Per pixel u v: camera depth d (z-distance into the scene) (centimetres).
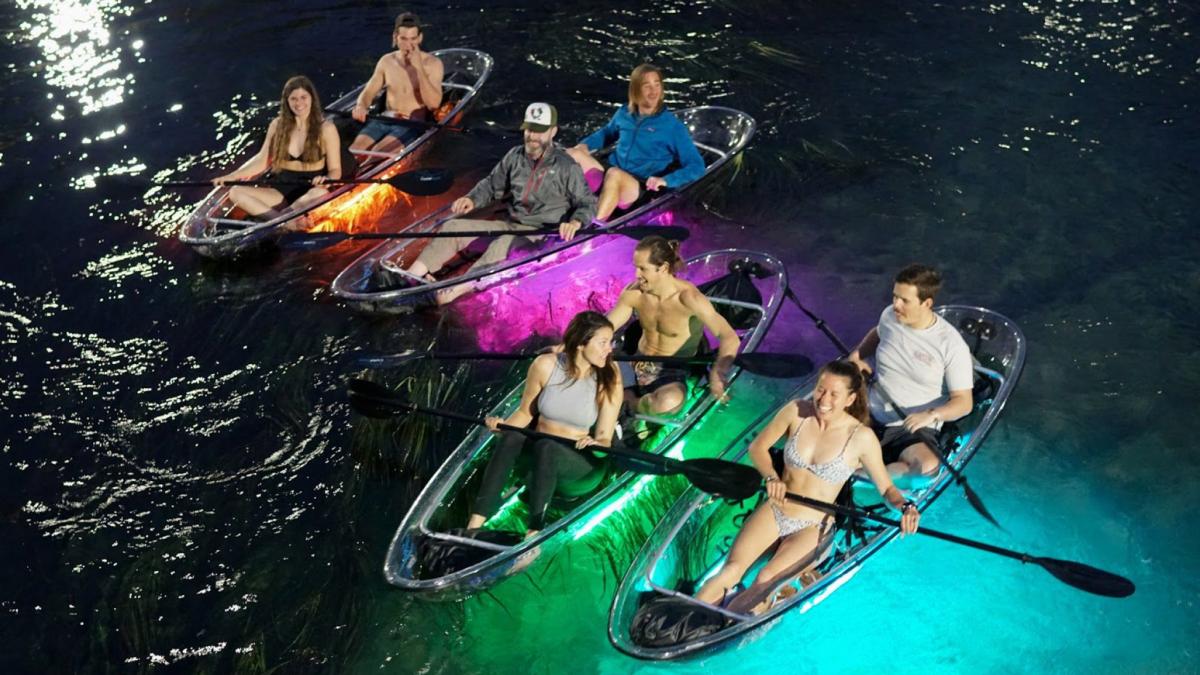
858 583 548
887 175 886
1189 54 1034
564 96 1009
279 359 715
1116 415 646
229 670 520
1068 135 924
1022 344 609
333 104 943
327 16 1165
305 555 579
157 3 1198
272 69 1062
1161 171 874
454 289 738
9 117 995
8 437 661
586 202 754
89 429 665
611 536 571
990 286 760
